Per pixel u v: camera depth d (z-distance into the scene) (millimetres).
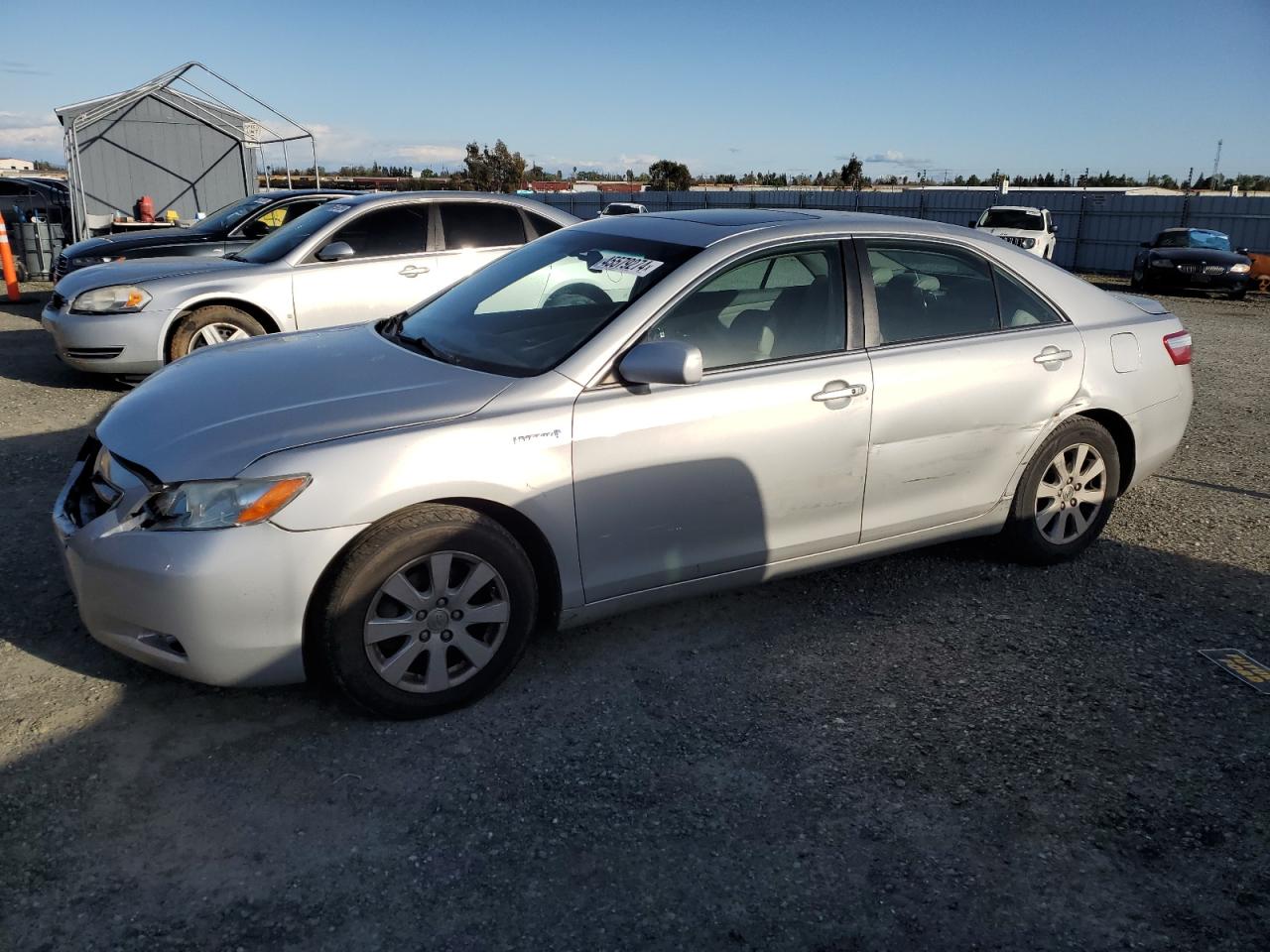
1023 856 2582
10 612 3705
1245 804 2812
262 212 10258
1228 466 6289
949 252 4074
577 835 2611
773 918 2342
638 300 3385
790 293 3668
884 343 3824
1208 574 4469
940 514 4043
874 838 2635
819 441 3605
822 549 3799
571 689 3346
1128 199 26406
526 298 3768
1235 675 3543
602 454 3211
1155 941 2309
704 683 3416
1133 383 4410
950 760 2996
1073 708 3307
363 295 7582
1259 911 2408
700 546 3494
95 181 16609
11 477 5305
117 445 3082
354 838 2572
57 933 2219
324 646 2920
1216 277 18922
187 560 2760
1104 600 4176
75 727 3000
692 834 2629
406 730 3070
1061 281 4387
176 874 2420
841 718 3215
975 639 3795
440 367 3377
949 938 2301
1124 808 2783
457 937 2254
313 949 2207
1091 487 4504
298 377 3340
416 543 2949
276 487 2787
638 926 2305
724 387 3426
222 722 3070
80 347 7125
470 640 3139
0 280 14922
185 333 7160
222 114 17172
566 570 3260
